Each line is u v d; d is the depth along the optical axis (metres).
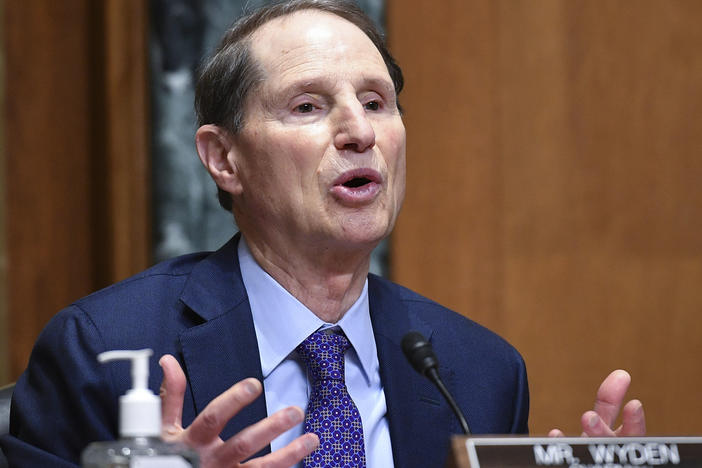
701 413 10.84
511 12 11.03
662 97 10.97
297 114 5.42
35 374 5.39
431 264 10.91
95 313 5.45
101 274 10.74
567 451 3.47
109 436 5.11
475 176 10.98
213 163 5.82
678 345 10.86
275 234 5.51
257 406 5.20
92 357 5.25
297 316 5.50
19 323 10.54
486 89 10.99
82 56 10.83
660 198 10.94
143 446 3.08
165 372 3.98
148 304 5.53
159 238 10.62
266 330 5.52
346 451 5.09
